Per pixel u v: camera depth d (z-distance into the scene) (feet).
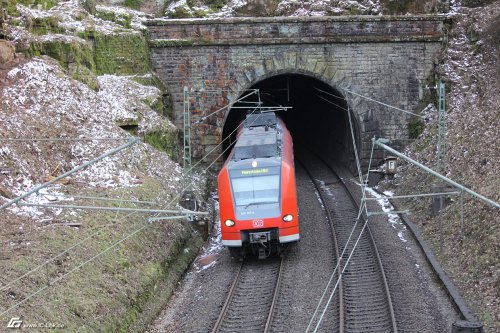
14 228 48.32
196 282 58.54
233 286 53.52
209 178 92.63
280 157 63.82
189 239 67.82
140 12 104.73
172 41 93.04
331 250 63.26
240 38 92.79
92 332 40.45
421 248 62.95
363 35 93.50
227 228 59.62
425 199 75.10
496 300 46.60
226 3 109.09
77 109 70.69
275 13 106.42
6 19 73.87
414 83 95.14
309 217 76.54
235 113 110.01
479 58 92.48
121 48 90.58
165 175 74.49
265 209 59.31
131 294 47.80
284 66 93.66
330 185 95.20
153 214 60.85
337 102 106.52
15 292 39.04
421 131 93.91
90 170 63.46
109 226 53.47
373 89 94.79
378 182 92.07
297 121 142.00
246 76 93.66
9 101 64.80
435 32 94.63
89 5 97.35
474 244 56.18
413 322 44.52
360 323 44.93
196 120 94.53
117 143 70.13
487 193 61.00
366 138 95.50
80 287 43.65
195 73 93.91
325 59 93.81
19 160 57.98
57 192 56.75
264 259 62.64
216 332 44.70
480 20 95.14
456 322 40.73
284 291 52.39
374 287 52.16
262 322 46.26
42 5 89.56
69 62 77.46
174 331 47.11
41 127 63.98
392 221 74.18
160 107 88.02
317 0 106.93
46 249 45.62
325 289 50.37
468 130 79.87
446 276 53.88
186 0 109.29
